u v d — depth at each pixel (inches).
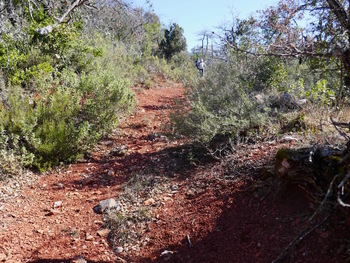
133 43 718.5
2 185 191.2
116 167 223.8
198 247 133.5
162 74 623.5
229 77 249.9
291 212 131.8
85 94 290.5
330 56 99.0
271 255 118.6
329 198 121.6
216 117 205.5
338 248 109.3
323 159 132.1
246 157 178.5
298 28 111.7
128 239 146.7
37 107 238.1
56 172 218.4
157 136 274.8
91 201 180.4
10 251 139.2
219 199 157.2
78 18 419.8
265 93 252.8
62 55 353.1
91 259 135.0
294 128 191.9
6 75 287.9
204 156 210.4
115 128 295.9
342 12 99.2
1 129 207.6
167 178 194.2
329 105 197.3
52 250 141.3
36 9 363.6
